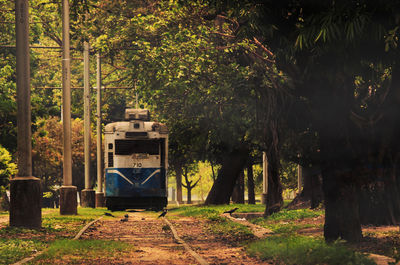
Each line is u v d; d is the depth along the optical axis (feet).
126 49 269.64
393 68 116.78
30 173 160.76
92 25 267.80
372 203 154.10
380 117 123.03
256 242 121.60
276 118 205.98
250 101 228.84
